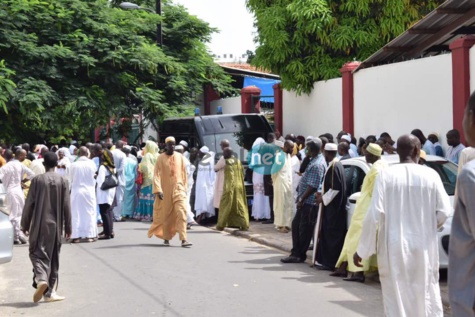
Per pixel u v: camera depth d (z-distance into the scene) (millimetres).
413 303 5836
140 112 22562
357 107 16984
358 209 8633
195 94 24703
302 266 10023
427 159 10086
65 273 9773
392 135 15500
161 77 22844
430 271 5895
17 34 19953
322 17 18094
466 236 3125
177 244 12398
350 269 8750
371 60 16609
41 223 7984
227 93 26516
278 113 21328
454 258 3186
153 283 8961
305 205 10133
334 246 9477
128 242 12680
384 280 5945
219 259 10688
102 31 21234
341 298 7969
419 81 14375
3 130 21656
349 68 17125
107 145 17094
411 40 15164
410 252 5840
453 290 3178
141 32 24016
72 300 8156
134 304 7867
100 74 20938
